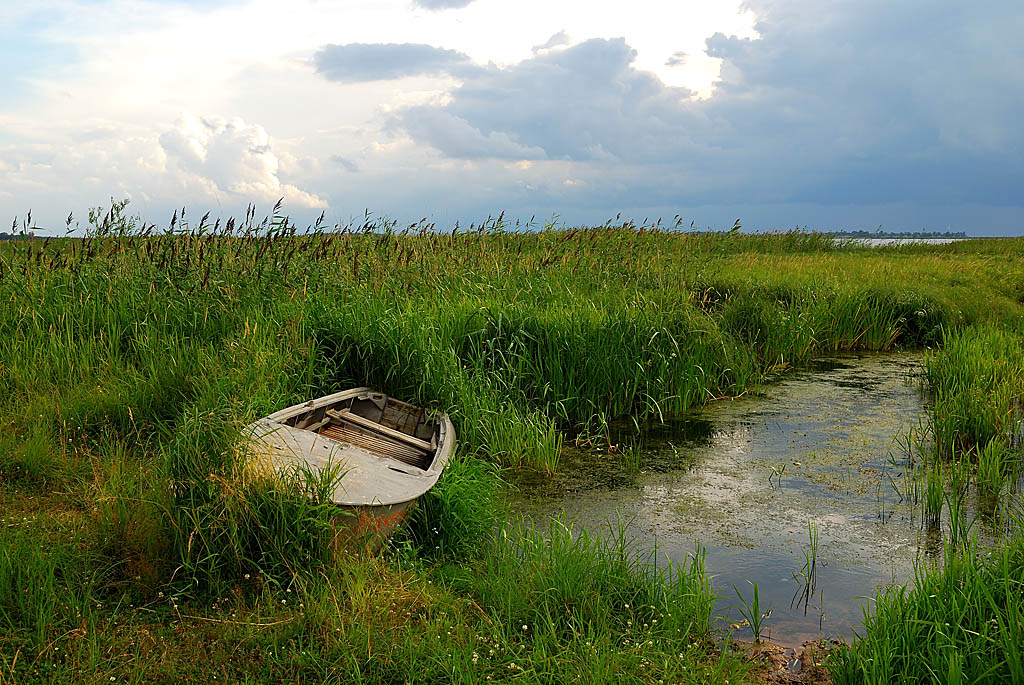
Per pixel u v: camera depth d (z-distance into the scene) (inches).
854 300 560.1
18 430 277.4
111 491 222.5
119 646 163.6
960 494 270.5
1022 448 308.8
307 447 232.2
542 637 165.5
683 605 186.5
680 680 157.8
